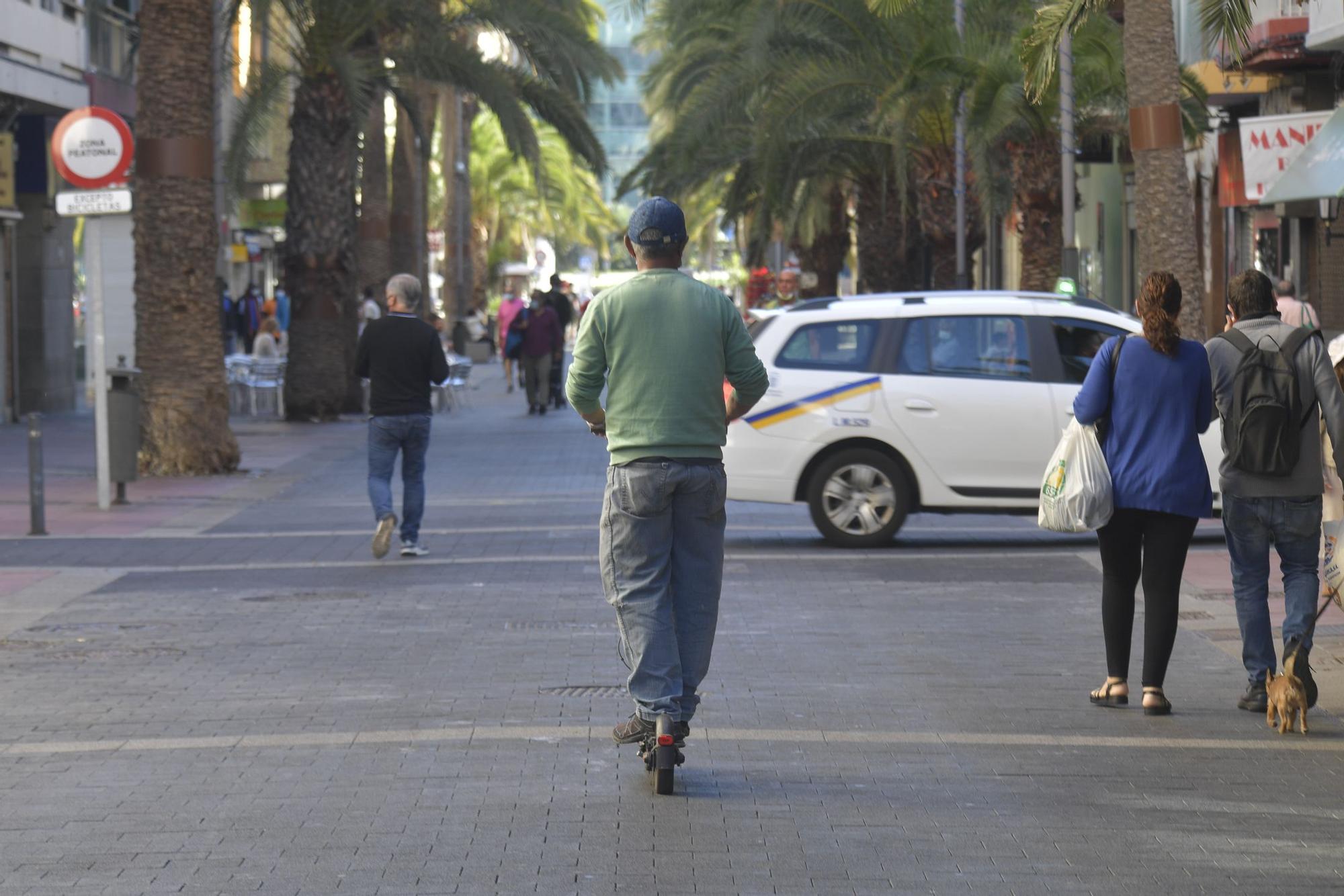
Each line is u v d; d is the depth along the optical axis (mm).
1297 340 24594
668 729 20297
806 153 96250
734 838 18719
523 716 24797
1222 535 45406
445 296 191750
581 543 45281
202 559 42656
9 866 17844
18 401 98188
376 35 92938
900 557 42188
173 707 25641
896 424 43781
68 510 53656
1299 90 80438
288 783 21141
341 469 67688
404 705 25578
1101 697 25516
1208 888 17062
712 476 20703
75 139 52469
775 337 44594
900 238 104812
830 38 88750
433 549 44281
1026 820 19438
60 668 28688
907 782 21109
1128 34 55219
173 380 64750
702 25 120875
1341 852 18250
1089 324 44344
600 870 17594
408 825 19250
